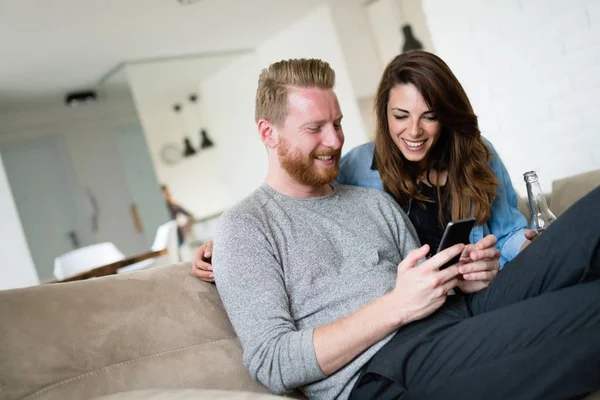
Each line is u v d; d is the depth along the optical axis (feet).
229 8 17.02
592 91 8.00
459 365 3.60
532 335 3.40
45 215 23.77
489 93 9.35
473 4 9.16
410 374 3.75
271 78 4.74
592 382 3.22
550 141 8.70
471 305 4.36
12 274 16.48
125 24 15.98
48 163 23.94
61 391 3.30
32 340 3.38
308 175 4.65
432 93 5.43
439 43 9.89
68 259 14.76
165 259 14.33
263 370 3.78
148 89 20.13
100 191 24.94
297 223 4.54
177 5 15.61
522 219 5.98
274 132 4.75
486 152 5.84
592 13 7.76
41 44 15.92
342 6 19.30
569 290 3.44
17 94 20.58
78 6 13.97
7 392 3.16
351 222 4.78
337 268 4.46
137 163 25.05
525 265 3.93
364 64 19.70
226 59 22.06
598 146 8.14
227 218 4.37
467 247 4.41
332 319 4.25
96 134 24.97
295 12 19.31
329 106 4.65
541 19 8.36
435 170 5.99
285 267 4.28
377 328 3.82
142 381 3.58
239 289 4.03
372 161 6.15
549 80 8.46
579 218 3.67
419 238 5.93
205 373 3.84
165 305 4.04
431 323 4.03
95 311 3.73
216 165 21.43
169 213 20.22
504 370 3.43
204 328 4.09
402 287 3.89
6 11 13.21
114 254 15.07
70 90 21.76
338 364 3.81
